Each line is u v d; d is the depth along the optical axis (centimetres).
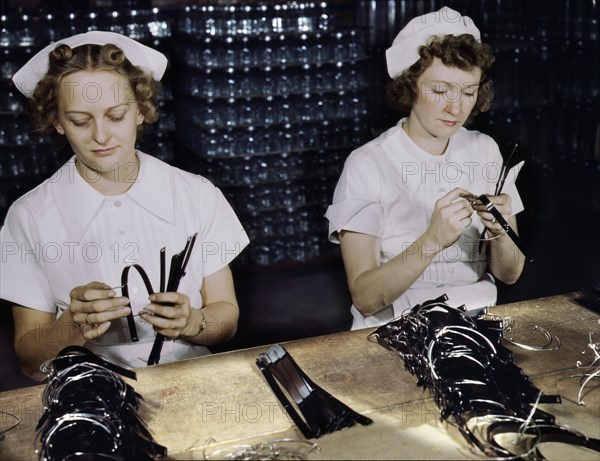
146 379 154
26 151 412
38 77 173
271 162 441
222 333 186
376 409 142
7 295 179
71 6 437
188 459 128
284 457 127
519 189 489
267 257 457
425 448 129
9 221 182
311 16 427
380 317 207
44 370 148
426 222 210
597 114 459
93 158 171
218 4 424
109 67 165
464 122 208
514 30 470
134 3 461
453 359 146
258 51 422
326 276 451
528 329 172
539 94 476
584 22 448
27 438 136
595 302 184
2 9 421
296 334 377
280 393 147
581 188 478
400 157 208
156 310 159
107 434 127
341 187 209
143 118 184
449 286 209
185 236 188
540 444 131
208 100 420
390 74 203
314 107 439
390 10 469
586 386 149
